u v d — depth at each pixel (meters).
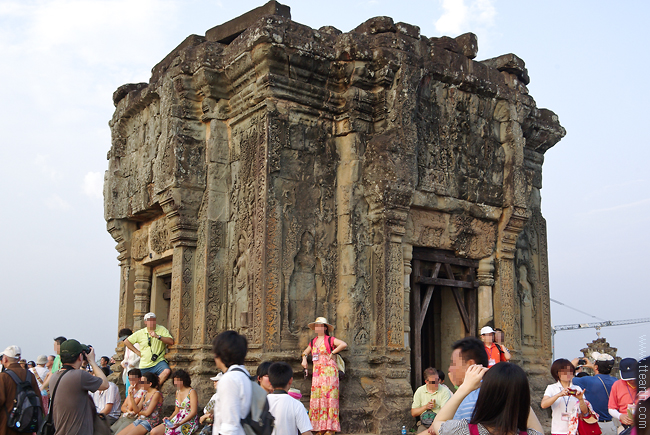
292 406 5.54
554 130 15.74
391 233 11.86
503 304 13.66
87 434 6.31
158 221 14.17
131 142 15.07
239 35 12.43
